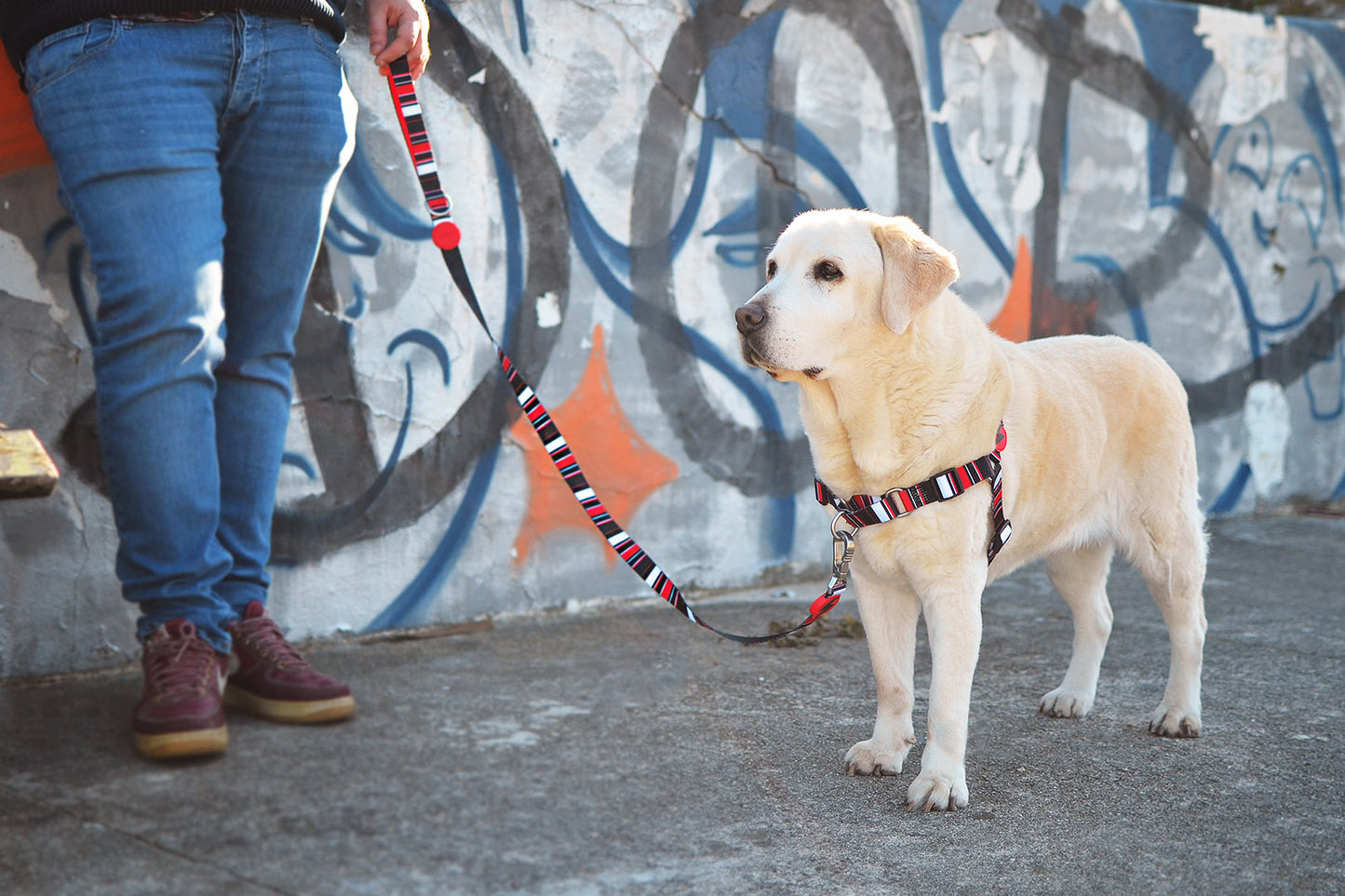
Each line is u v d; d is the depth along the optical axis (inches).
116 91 94.4
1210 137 227.9
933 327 100.4
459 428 145.1
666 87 159.0
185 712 92.7
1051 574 126.7
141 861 76.2
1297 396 249.3
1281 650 150.4
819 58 174.2
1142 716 123.3
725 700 121.0
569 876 78.6
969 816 94.3
